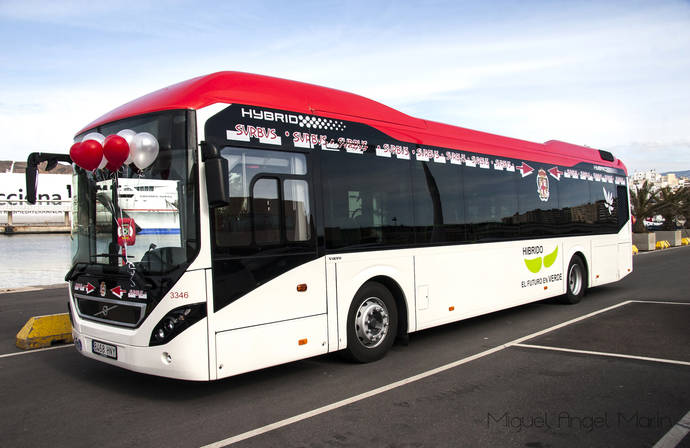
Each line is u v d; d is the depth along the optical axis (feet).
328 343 19.38
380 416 15.35
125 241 16.19
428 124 25.17
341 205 20.20
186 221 15.78
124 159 16.12
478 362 21.13
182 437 14.12
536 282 31.07
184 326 15.49
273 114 18.26
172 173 15.94
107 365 22.12
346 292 20.13
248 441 13.75
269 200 17.76
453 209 25.52
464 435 13.93
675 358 21.24
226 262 16.37
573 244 34.73
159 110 16.53
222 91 17.03
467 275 25.98
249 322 16.84
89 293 18.30
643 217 103.35
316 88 20.38
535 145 32.86
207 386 18.70
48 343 25.81
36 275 60.70
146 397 17.63
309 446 13.38
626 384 18.04
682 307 33.22
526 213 30.63
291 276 18.16
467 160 26.73
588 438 13.67
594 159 38.58
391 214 22.31
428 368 20.40
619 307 33.78
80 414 16.08
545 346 23.63
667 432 13.99
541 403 16.29
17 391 18.54
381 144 22.21
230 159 16.81
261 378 19.58
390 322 22.13
